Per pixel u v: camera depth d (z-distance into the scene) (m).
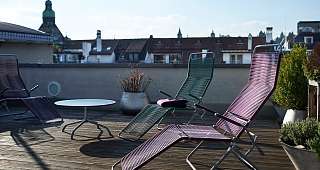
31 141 5.08
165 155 4.36
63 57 42.22
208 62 6.19
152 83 7.94
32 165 3.97
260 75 3.98
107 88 8.24
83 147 4.76
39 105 5.98
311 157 3.26
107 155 4.39
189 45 45.41
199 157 4.28
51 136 5.39
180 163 4.07
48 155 4.37
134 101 7.23
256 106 3.61
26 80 8.90
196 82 6.32
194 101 5.97
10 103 8.41
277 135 5.41
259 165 3.97
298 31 34.47
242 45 42.12
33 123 6.46
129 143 4.98
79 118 6.96
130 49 47.09
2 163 4.04
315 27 34.09
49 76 8.73
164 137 3.76
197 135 3.51
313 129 3.46
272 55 3.80
